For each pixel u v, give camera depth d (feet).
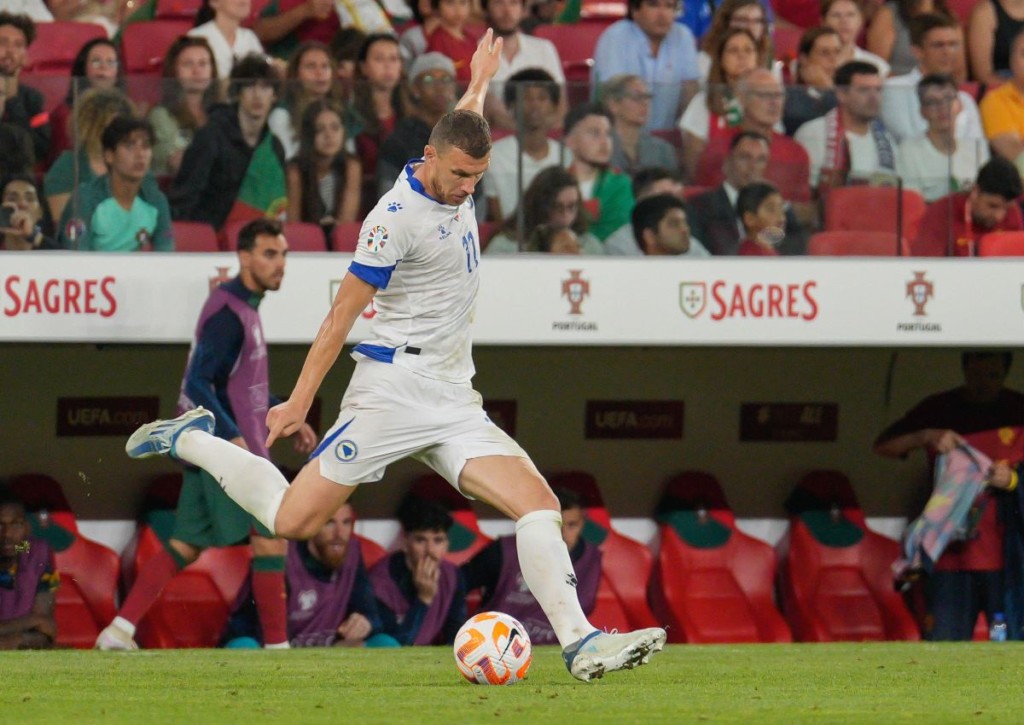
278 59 114.01
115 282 95.61
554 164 99.14
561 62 121.80
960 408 115.34
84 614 104.42
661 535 116.67
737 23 115.85
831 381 124.88
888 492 125.59
